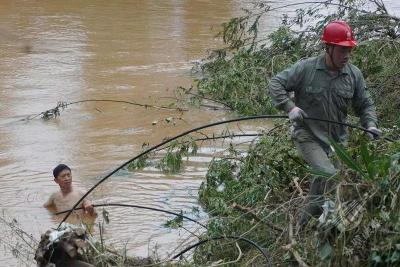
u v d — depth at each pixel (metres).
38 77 15.77
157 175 10.45
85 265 6.83
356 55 12.23
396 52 12.28
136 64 17.08
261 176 8.95
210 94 13.80
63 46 18.62
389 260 5.92
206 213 9.15
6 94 14.53
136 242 8.38
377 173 6.39
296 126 7.68
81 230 7.03
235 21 14.48
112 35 20.08
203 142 11.84
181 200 9.59
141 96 14.53
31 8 23.77
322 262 6.24
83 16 22.70
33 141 11.89
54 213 9.30
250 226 7.83
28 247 8.21
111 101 14.12
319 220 6.54
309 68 7.50
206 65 15.46
